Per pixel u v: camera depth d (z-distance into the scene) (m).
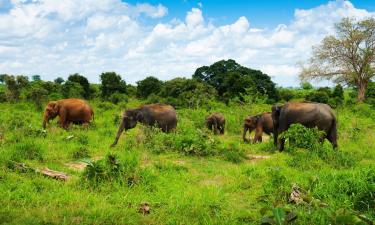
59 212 6.01
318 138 11.05
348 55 38.69
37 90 25.12
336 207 6.36
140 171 7.98
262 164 9.69
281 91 37.47
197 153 10.90
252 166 9.27
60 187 7.21
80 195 6.77
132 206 6.49
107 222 5.78
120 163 7.77
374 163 10.35
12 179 7.46
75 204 6.42
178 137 11.62
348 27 38.31
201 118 20.09
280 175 7.65
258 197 6.89
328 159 9.98
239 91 32.41
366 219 5.20
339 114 23.86
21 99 28.23
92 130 15.62
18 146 9.83
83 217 5.87
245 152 11.89
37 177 7.68
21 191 6.75
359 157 10.97
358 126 18.06
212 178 8.62
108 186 7.21
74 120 16.31
